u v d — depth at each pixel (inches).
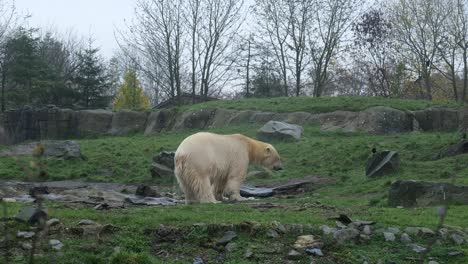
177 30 1895.9
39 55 2175.2
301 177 749.3
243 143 533.0
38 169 158.7
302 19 1796.3
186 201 487.2
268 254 308.8
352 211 407.2
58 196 505.7
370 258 308.0
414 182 465.7
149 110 1459.2
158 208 406.3
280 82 2161.7
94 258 287.1
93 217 337.4
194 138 497.4
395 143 884.0
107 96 1991.9
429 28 1774.1
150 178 821.2
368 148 842.2
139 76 2573.8
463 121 1093.1
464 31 1728.6
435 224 352.8
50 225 313.1
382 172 660.1
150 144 1086.4
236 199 514.9
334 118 1170.0
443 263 304.8
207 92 1995.6
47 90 1859.0
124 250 300.5
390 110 1142.3
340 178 698.2
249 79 2126.0
